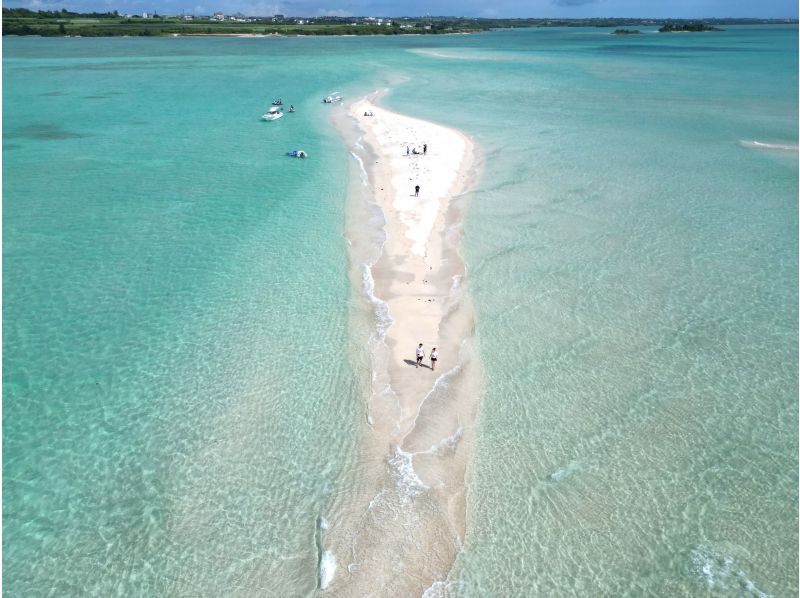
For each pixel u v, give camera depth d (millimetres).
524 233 35969
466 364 24422
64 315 27953
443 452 20172
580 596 15875
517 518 17891
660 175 46625
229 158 52312
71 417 21844
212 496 18766
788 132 60750
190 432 21188
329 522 17797
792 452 20312
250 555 16969
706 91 88500
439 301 28781
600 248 34188
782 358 24875
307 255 33531
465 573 16359
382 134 60875
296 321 27391
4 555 16953
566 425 21375
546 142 56969
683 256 33312
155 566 16734
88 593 16094
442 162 50188
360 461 19859
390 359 24656
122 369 24359
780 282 30641
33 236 35969
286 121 68062
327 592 15867
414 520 17781
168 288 30281
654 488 18953
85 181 45969
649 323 27203
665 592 16000
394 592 15844
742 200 41375
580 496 18641
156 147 56031
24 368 24344
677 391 23047
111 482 19266
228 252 34031
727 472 19547
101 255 33656
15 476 19406
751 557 16875
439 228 36594
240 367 24406
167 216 39156
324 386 23266
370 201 41406
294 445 20562
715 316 27734
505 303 28625
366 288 30000
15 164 49844
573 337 26172
